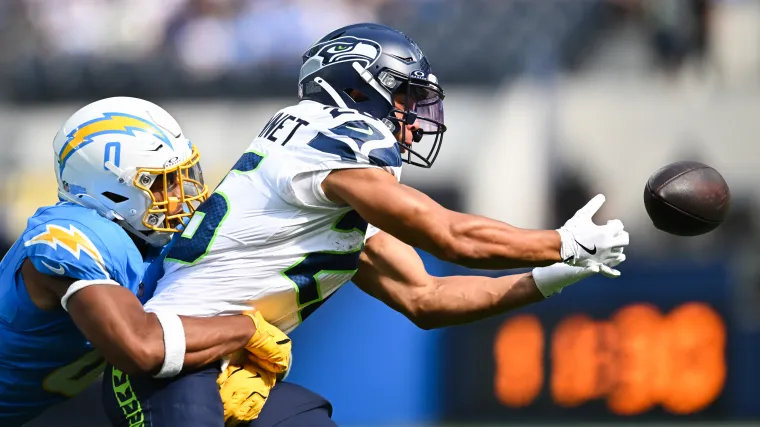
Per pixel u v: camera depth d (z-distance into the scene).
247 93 46.09
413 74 13.49
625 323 28.83
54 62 47.31
